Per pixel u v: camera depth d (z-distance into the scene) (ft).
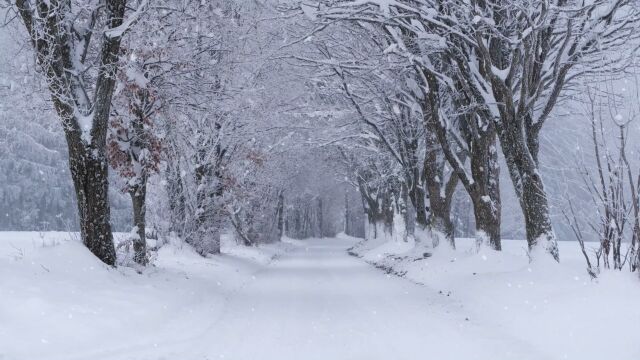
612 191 30.96
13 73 48.70
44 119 53.36
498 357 25.59
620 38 48.67
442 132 63.52
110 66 44.86
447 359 25.52
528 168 45.14
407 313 39.29
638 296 28.09
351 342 29.84
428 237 85.10
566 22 49.03
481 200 62.39
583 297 30.50
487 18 42.78
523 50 47.19
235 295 52.26
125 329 31.42
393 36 54.39
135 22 50.78
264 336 31.83
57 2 42.42
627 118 29.66
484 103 49.90
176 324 34.94
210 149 88.07
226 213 94.27
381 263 93.09
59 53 42.93
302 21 66.80
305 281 66.49
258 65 78.79
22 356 24.99
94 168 44.68
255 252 116.98
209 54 63.10
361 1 46.50
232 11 62.85
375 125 87.40
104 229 45.24
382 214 162.09
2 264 35.32
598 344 25.07
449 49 50.52
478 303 39.75
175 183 82.89
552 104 46.37
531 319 31.37
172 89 57.26
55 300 32.30
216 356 26.63
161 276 51.03
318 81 86.79
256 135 97.50
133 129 54.90
